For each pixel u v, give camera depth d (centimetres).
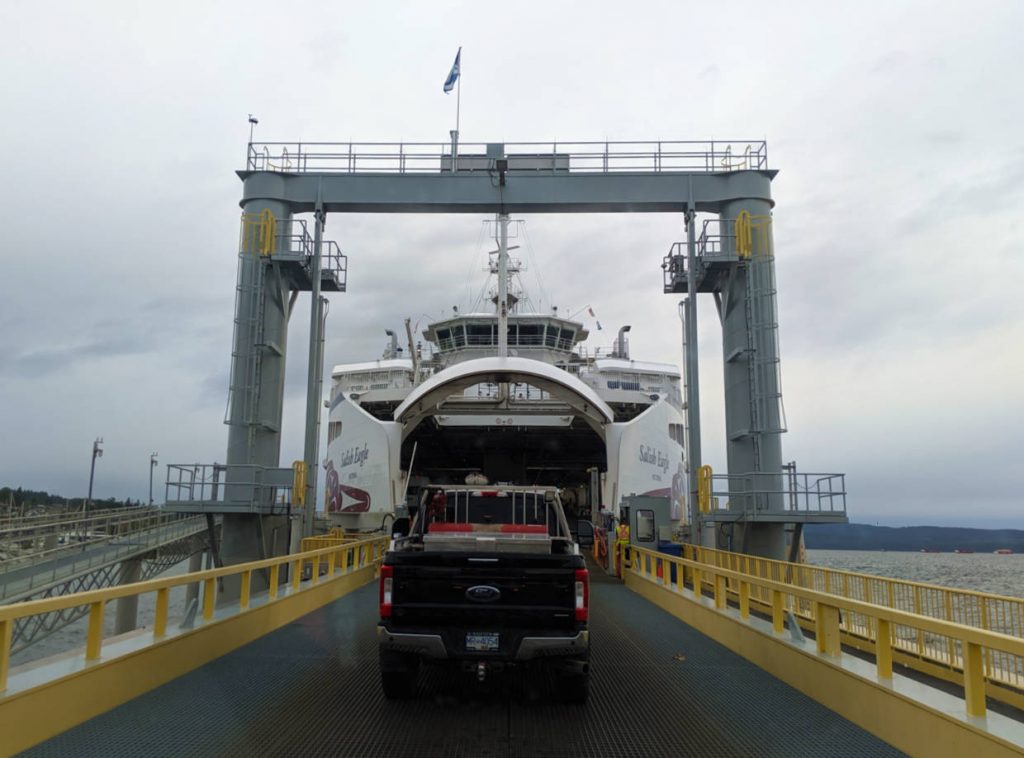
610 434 2480
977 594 890
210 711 703
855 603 709
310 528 2084
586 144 2223
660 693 808
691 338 2128
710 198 2191
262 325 2119
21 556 2562
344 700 767
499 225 2802
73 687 643
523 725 688
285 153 2217
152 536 3133
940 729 551
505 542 896
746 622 1014
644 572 1856
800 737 649
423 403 2480
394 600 762
